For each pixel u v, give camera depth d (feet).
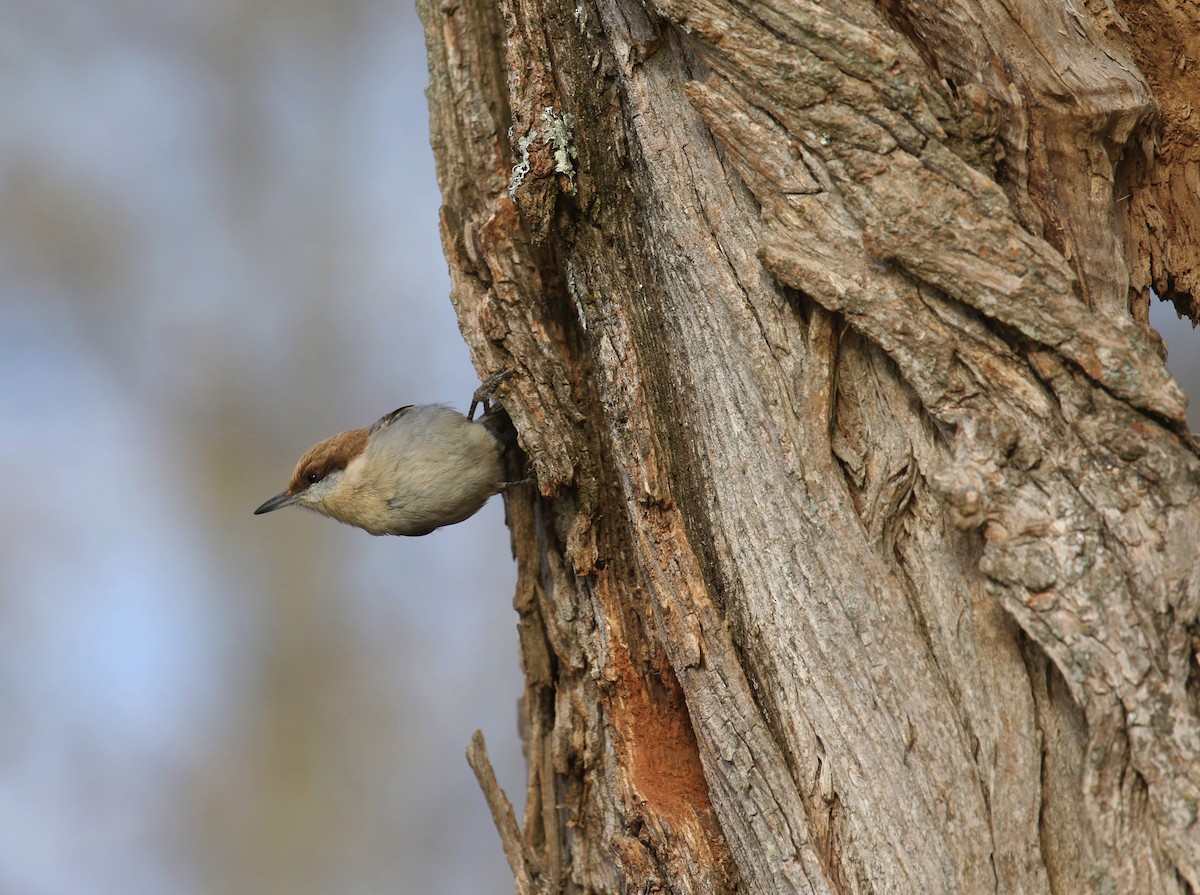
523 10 24.99
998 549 18.44
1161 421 18.66
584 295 24.45
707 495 22.54
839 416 21.01
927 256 19.33
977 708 19.36
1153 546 17.93
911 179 19.54
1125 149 22.80
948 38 20.84
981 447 18.99
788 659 21.09
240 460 52.54
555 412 26.84
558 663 28.37
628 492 23.47
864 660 20.26
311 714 49.90
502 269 27.30
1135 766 17.56
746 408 21.81
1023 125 20.61
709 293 22.30
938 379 19.40
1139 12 24.31
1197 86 24.23
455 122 29.50
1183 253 24.00
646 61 23.24
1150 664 17.51
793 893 20.66
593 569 26.22
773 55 20.26
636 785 24.29
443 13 29.66
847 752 20.31
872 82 19.83
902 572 20.30
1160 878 17.39
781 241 20.76
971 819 19.04
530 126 24.71
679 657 22.33
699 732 22.20
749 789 21.29
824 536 20.81
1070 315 18.79
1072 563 18.01
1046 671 18.97
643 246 24.11
